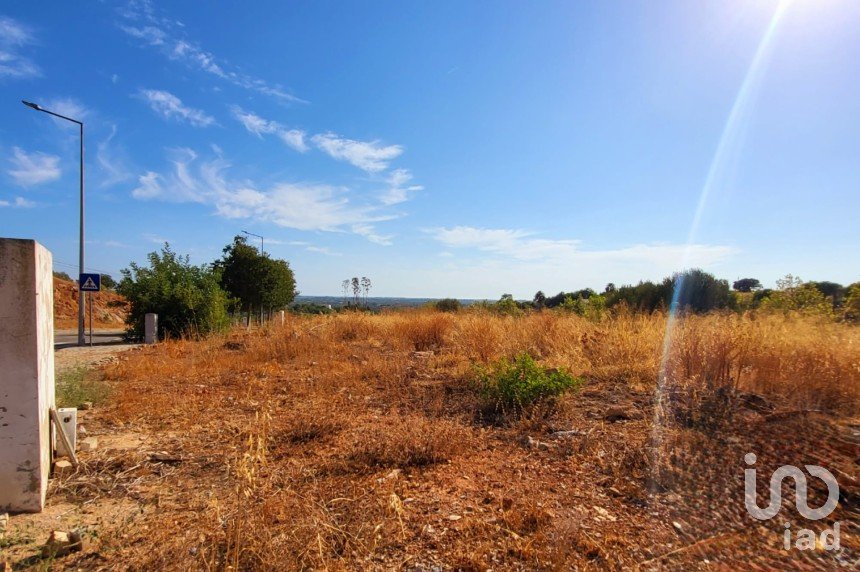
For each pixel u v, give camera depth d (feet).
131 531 10.55
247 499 10.55
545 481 13.05
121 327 111.65
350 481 13.03
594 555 9.36
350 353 38.45
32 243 11.70
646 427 16.71
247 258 97.09
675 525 10.29
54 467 13.89
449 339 41.63
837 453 13.08
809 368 18.34
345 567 8.98
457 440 15.98
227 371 31.53
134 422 19.38
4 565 9.26
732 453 13.41
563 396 20.24
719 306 46.52
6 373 11.51
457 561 9.17
